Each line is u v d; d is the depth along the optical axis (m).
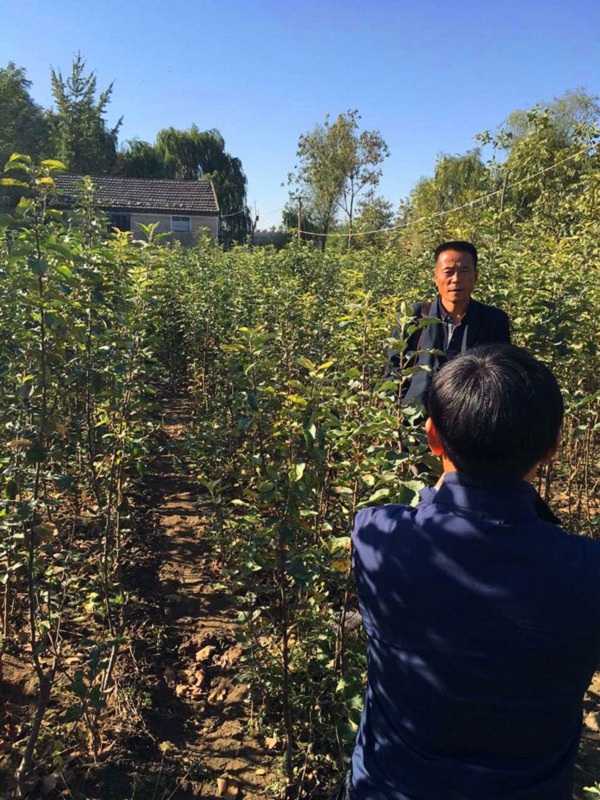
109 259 3.72
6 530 3.07
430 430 1.35
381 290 9.05
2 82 42.53
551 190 12.36
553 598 1.09
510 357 1.19
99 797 2.64
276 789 2.71
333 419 2.41
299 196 21.70
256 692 3.15
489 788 1.10
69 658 3.43
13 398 3.05
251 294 7.64
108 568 3.99
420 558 1.16
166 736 3.01
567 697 1.11
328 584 3.70
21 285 2.67
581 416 5.11
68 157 47.03
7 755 2.80
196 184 30.84
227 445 4.98
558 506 5.35
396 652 1.19
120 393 3.76
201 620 3.88
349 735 2.37
